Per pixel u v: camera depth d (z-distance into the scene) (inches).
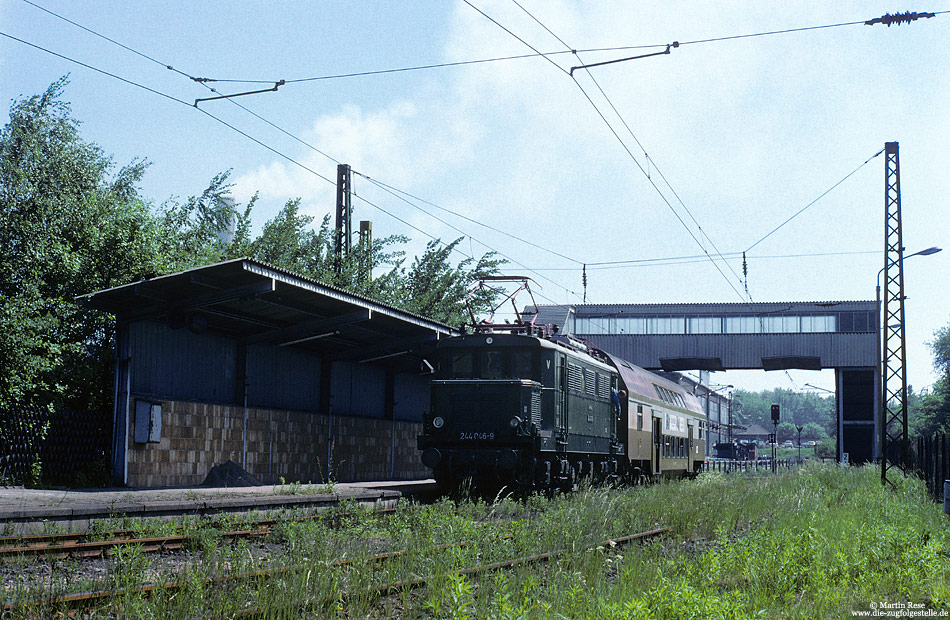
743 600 322.3
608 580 369.4
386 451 1106.7
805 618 305.0
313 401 975.6
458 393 748.6
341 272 1207.6
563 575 345.4
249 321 800.9
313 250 1295.5
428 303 1342.3
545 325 850.8
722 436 4379.9
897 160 1227.9
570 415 810.8
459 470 736.3
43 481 716.7
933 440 1027.3
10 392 741.9
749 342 2202.3
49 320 806.5
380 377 1116.5
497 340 776.3
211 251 1106.7
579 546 436.5
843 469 1494.8
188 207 1191.6
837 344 2142.0
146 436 724.7
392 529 498.6
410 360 1086.4
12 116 1087.6
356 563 335.6
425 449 748.0
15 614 267.1
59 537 431.5
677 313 2252.7
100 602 284.8
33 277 879.7
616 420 973.8
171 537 442.3
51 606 276.8
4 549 377.4
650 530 553.9
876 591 361.7
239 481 793.6
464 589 279.6
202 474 788.6
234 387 854.5
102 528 451.8
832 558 402.6
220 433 813.9
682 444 1339.8
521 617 272.4
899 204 1230.9
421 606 301.0
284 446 901.8
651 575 353.7
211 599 279.6
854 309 2158.0
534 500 693.3
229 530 485.1
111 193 1078.4
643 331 2268.7
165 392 762.2
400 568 351.3
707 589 324.2
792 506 692.1
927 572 392.2
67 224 986.1
